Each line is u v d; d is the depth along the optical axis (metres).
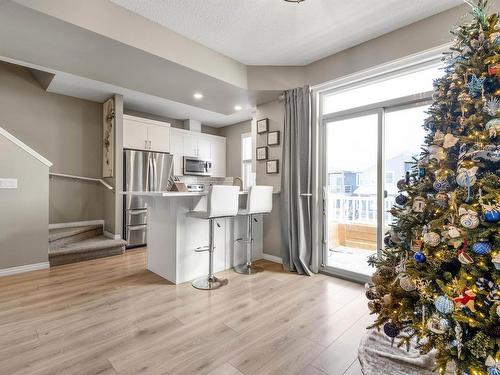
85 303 2.50
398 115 2.89
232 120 6.30
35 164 3.45
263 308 2.43
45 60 2.74
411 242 1.51
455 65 1.51
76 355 1.75
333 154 3.44
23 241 3.36
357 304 2.51
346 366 1.68
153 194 2.76
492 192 1.15
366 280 3.01
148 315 2.28
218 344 1.88
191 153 6.03
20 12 2.00
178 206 3.04
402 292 1.47
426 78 2.69
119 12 2.38
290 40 2.90
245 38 2.88
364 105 3.10
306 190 3.42
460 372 1.16
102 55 2.63
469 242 1.18
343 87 3.27
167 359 1.72
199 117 6.02
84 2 2.20
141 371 1.61
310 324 2.15
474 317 1.14
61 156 4.54
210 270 3.02
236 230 3.69
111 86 4.17
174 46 2.76
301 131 3.46
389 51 2.74
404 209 1.67
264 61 3.40
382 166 2.95
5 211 3.24
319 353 1.80
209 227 3.30
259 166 4.07
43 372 1.59
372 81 3.02
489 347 1.08
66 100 4.59
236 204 3.09
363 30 2.72
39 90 4.32
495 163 1.25
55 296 2.65
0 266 3.21
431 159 1.56
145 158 4.89
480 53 1.37
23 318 2.21
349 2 2.31
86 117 4.80
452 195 1.31
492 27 1.38
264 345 1.88
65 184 4.61
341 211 3.54
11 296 2.64
